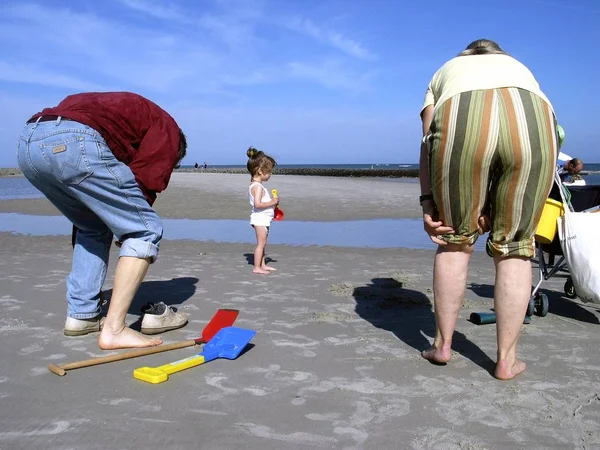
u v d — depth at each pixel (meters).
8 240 8.62
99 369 2.88
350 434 2.20
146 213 3.21
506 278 2.69
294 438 2.16
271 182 26.09
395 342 3.36
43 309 4.05
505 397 2.56
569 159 5.38
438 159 2.56
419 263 6.49
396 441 2.14
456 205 2.61
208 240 8.79
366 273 5.76
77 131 2.94
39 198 17.97
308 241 8.68
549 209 3.85
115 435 2.16
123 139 3.14
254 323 3.77
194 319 3.88
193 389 2.62
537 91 2.54
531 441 2.15
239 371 2.87
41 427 2.22
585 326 3.79
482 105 2.46
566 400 2.53
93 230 3.46
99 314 3.53
